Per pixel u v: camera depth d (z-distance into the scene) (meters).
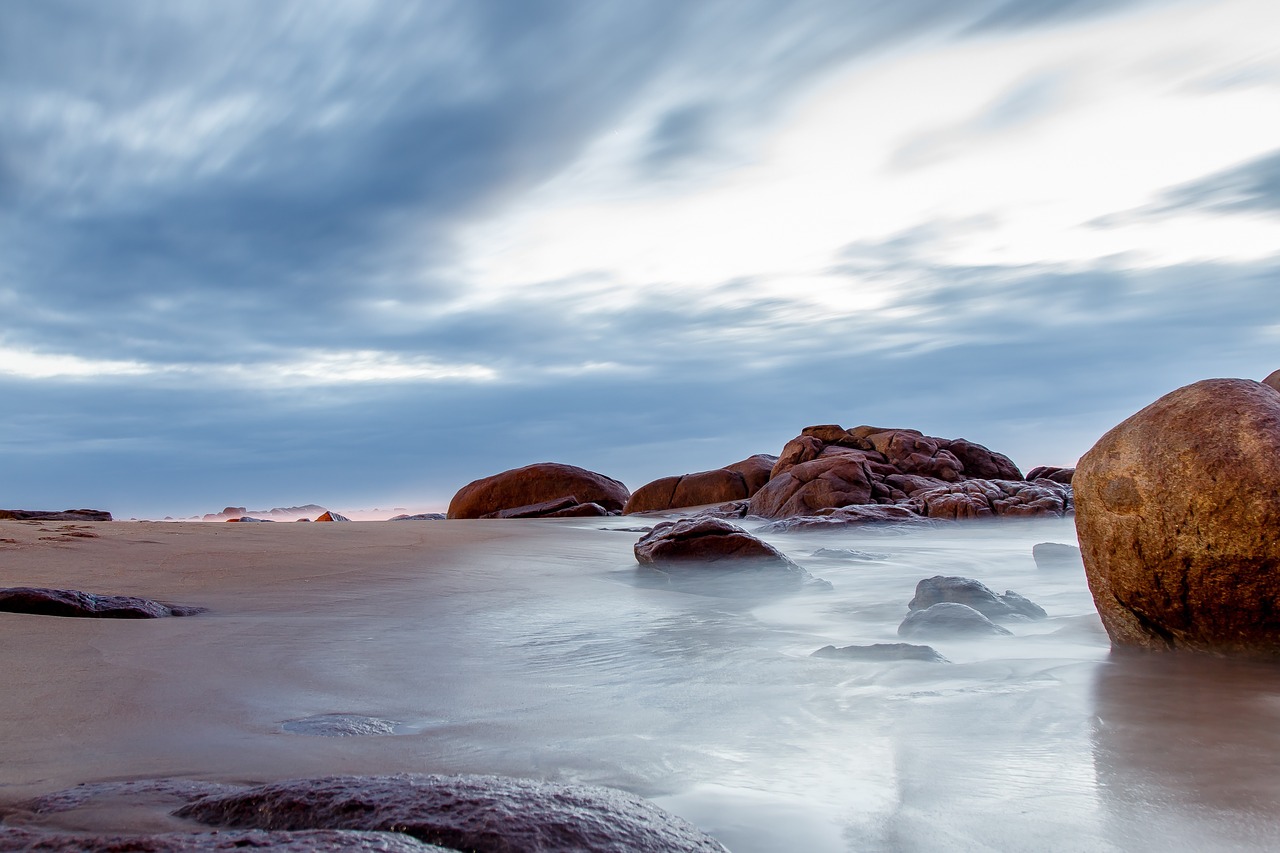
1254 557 4.40
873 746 3.21
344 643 5.36
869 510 18.16
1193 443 4.62
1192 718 3.49
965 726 3.45
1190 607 4.66
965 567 10.29
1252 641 4.55
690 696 4.07
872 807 2.60
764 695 4.05
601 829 2.19
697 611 6.95
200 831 2.26
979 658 4.86
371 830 2.16
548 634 5.86
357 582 8.05
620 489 28.31
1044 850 2.29
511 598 7.50
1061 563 9.99
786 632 5.97
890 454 23.22
